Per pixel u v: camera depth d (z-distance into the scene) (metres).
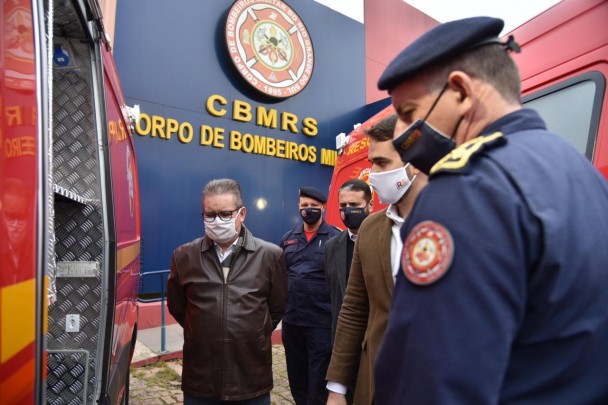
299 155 8.66
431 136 0.84
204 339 2.10
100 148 1.66
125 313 2.28
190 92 7.27
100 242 1.65
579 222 0.65
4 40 0.85
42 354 0.90
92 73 1.66
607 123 1.74
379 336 1.51
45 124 0.96
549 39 2.09
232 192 2.13
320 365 2.98
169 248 6.87
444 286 0.63
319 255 3.09
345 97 9.52
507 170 0.67
